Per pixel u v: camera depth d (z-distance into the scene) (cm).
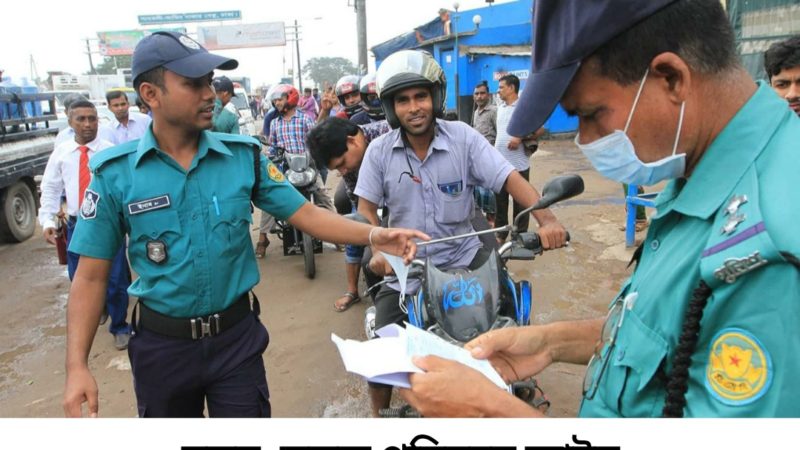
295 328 419
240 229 204
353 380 343
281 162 590
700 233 89
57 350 414
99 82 2372
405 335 123
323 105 772
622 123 92
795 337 73
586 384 117
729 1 714
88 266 194
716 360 80
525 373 141
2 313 494
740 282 78
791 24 664
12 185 714
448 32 1525
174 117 188
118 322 403
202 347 201
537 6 95
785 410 73
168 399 205
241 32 4375
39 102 795
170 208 192
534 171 972
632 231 522
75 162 401
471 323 208
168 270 194
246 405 211
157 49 183
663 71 88
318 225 222
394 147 256
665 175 97
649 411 96
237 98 1864
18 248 716
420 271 234
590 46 89
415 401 108
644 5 85
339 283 508
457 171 254
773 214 76
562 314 404
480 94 633
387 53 1838
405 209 261
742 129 87
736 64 90
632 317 99
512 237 233
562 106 99
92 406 187
